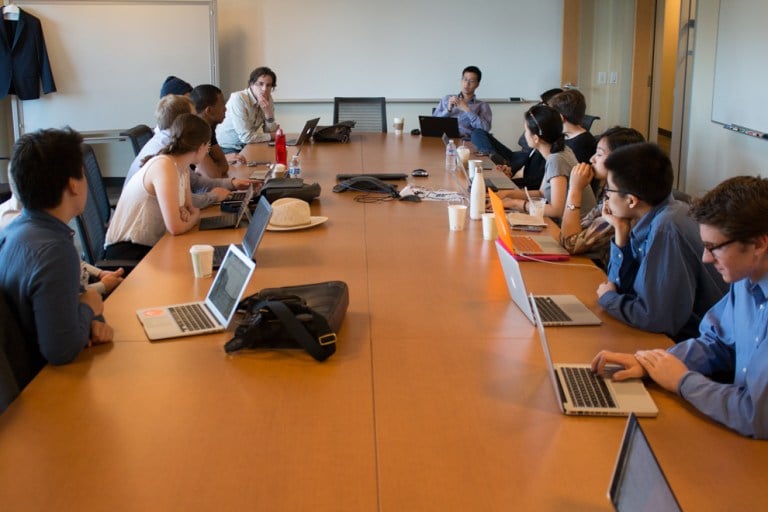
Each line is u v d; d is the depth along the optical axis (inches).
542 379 73.4
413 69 322.0
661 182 90.5
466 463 59.1
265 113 256.4
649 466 47.5
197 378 74.0
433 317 89.4
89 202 153.4
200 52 301.6
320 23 316.2
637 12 299.6
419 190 164.1
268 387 72.0
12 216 115.2
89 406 68.6
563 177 150.5
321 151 224.2
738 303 73.5
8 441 62.9
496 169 196.9
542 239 123.5
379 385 72.3
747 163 226.2
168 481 57.1
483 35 319.9
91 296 87.3
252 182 154.7
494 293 97.7
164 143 153.9
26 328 79.1
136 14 296.4
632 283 94.7
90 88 300.2
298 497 55.1
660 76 305.1
